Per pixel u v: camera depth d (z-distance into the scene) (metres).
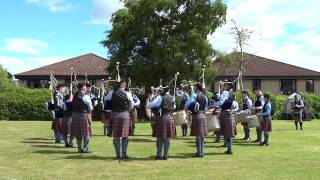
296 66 43.97
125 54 30.69
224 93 12.24
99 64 44.16
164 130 10.89
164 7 29.45
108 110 11.12
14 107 28.75
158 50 29.34
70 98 13.09
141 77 30.34
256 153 12.38
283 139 16.45
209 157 11.49
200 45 29.62
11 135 16.55
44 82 42.53
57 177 8.65
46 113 28.66
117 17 30.59
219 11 30.55
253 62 44.53
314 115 33.41
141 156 11.50
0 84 40.66
